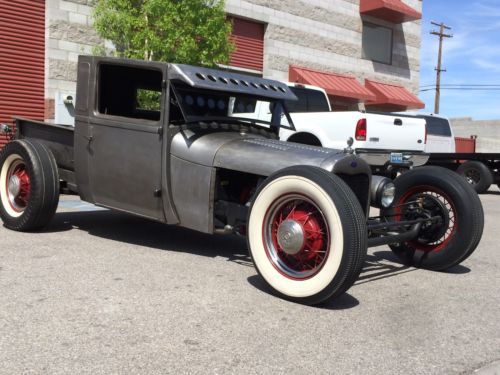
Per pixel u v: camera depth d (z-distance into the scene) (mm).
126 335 2900
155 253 4828
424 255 4840
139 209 4789
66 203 7594
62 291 3584
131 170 4762
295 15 17094
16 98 11445
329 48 18359
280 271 3695
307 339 2980
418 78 22453
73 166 5426
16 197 5520
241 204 4500
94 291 3617
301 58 17422
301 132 9562
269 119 5250
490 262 5297
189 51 10391
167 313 3266
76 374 2438
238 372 2537
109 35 10742
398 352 2877
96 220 6336
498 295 4082
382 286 4195
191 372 2512
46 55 11758
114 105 5234
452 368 2713
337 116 9008
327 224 3424
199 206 4434
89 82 5027
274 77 16625
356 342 2979
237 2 15328
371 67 20156
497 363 2805
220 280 4039
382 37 20812
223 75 4703
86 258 4504
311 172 3531
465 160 13672
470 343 3064
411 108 21234
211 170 4359
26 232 5473
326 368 2633
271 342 2908
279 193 3676
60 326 2979
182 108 4520
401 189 5016
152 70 4801
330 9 18281
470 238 4586
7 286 3633
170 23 10180
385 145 9156
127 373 2471
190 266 4418
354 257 3330
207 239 5586
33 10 11547
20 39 11406
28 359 2559
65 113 11305
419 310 3615
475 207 4602
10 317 3074
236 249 5191
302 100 10250
